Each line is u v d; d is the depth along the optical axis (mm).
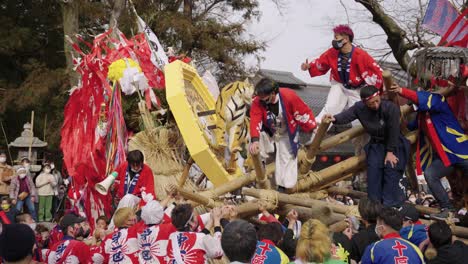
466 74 7379
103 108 11336
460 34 8102
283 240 5859
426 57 7691
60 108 26406
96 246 6719
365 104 7246
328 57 8320
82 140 11328
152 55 11859
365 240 5996
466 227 7254
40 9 29422
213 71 28000
